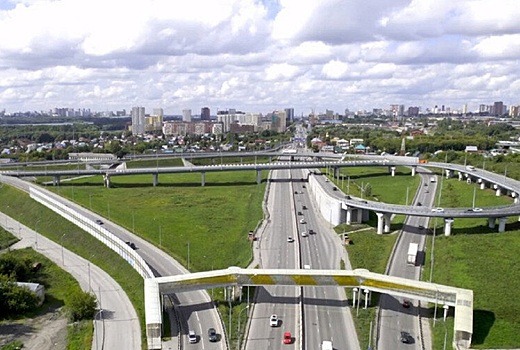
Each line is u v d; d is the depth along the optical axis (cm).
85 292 15775
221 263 18850
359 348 12119
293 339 12575
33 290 16125
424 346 12362
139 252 19575
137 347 12825
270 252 19600
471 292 13050
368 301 14412
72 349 13088
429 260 18400
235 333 12900
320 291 15462
